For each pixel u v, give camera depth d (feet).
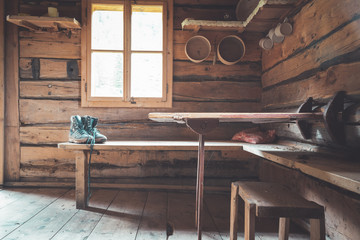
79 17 10.21
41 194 9.19
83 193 7.73
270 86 9.55
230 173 10.43
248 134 9.12
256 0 9.28
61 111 10.23
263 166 9.90
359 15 4.96
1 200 8.45
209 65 10.34
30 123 10.23
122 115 10.26
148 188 10.01
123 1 10.00
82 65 10.02
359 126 4.89
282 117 5.48
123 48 10.05
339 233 5.43
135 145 7.79
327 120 5.25
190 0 10.27
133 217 7.23
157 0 10.09
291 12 7.82
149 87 11.43
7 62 10.12
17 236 5.88
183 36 10.26
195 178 10.38
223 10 10.30
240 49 10.28
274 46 9.16
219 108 10.39
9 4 10.11
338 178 3.51
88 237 5.94
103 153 10.33
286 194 4.42
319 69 6.33
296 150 6.61
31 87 10.18
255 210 3.96
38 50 10.15
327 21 6.02
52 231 6.20
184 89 10.33
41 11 10.16
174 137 10.33
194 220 7.16
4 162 10.20
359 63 4.95
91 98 10.00
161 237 6.05
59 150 10.29
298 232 6.54
